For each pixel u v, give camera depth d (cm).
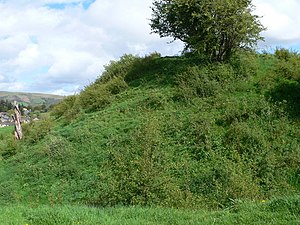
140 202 1177
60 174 1819
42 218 970
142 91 2464
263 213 873
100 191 1480
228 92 2089
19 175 1950
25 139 2525
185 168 1580
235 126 1741
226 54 2392
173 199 1210
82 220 948
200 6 2328
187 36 2602
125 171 1260
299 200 891
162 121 1988
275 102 1880
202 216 949
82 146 2019
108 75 2964
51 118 2820
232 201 1105
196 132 1791
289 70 2125
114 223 909
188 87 2192
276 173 1477
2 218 1007
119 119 2180
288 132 1698
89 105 2605
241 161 1573
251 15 2297
